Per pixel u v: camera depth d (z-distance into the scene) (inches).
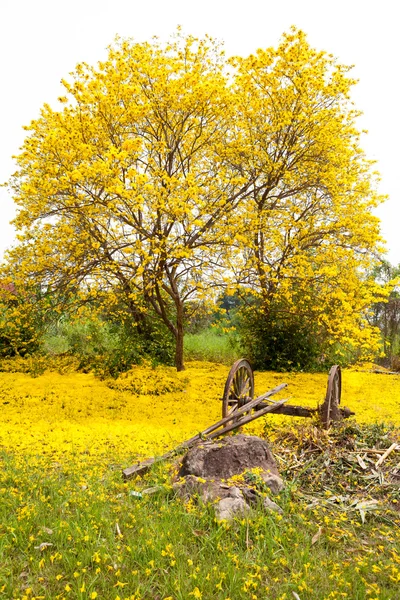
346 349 594.2
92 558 143.2
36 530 163.0
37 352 551.5
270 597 132.9
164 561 144.8
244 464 201.3
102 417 352.5
